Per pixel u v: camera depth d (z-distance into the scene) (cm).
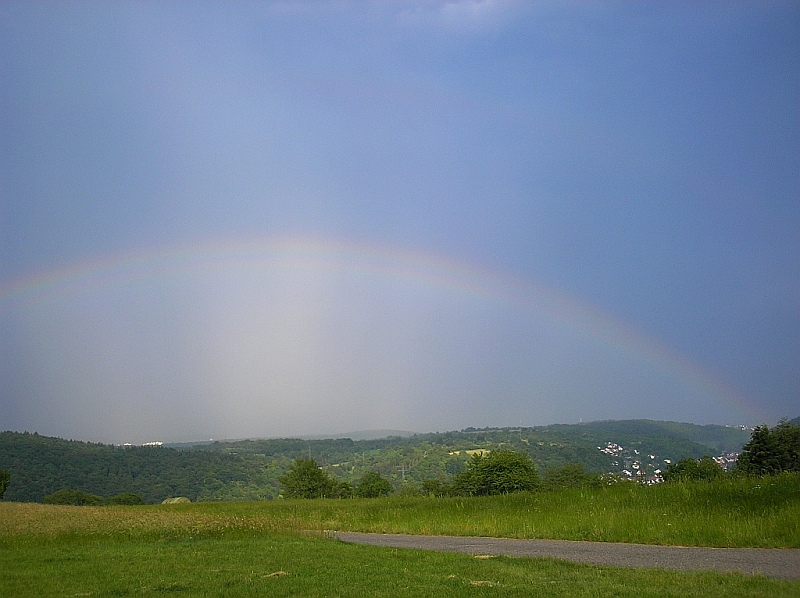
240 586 1270
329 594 1183
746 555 1554
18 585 1306
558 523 2228
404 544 2003
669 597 1078
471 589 1193
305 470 9919
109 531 2211
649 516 2144
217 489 12525
